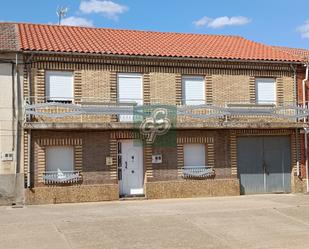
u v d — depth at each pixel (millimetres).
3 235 13758
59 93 20312
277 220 16141
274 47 27344
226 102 22594
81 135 20438
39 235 13766
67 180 20125
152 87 21594
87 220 15812
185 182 21719
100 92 20828
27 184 19547
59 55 20234
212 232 14422
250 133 22922
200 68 22344
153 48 22438
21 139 19656
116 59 21109
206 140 22188
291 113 23141
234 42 25812
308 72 23922
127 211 17578
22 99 19734
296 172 23562
